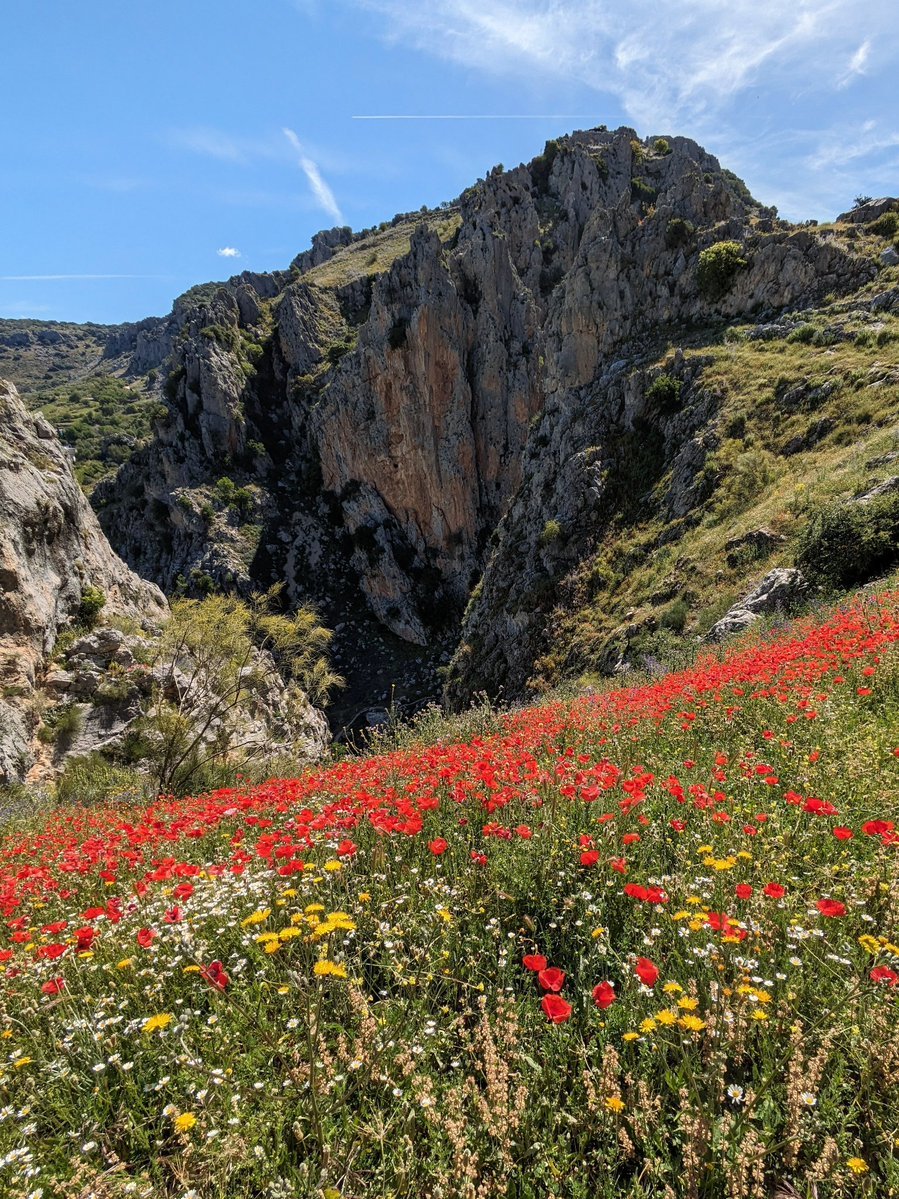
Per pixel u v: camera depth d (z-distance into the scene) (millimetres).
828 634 8812
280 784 9297
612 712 8641
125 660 24484
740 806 4270
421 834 4547
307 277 121062
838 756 4773
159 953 3451
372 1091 2545
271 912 3479
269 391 96188
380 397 79188
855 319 31641
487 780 4938
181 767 19438
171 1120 2518
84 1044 2850
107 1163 2324
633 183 93250
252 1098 2523
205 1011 3135
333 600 82438
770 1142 2141
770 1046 2404
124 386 190000
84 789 18297
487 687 38562
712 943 2748
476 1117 2338
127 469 91438
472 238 80812
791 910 3033
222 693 21109
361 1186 2168
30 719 21016
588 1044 2635
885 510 16156
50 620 24141
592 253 42594
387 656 77500
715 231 40438
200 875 4551
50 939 4207
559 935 3338
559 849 3955
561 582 35375
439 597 81000
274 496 87188
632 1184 2092
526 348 79438
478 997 2836
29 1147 2328
